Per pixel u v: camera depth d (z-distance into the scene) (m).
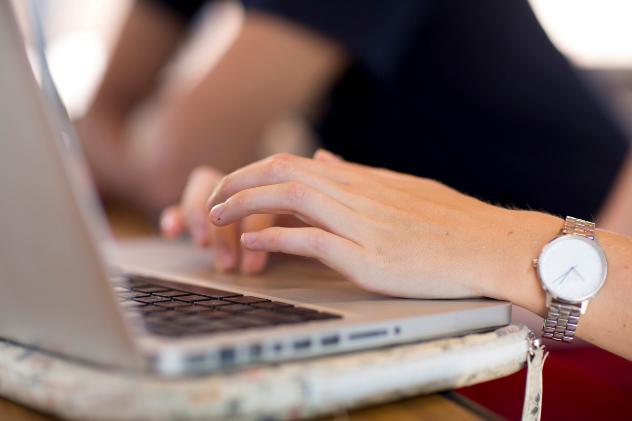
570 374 0.78
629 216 1.53
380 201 0.69
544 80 1.51
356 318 0.48
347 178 0.71
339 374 0.41
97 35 2.77
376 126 1.64
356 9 1.42
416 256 0.62
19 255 0.41
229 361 0.39
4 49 0.36
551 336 0.66
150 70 2.21
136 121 2.17
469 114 1.53
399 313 0.51
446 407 0.50
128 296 0.58
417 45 1.51
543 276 0.63
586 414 0.68
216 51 1.84
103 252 0.36
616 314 0.63
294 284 0.70
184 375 0.37
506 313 0.57
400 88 1.57
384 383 0.43
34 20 0.41
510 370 0.52
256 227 0.81
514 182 1.54
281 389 0.38
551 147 1.52
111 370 0.38
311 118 1.81
